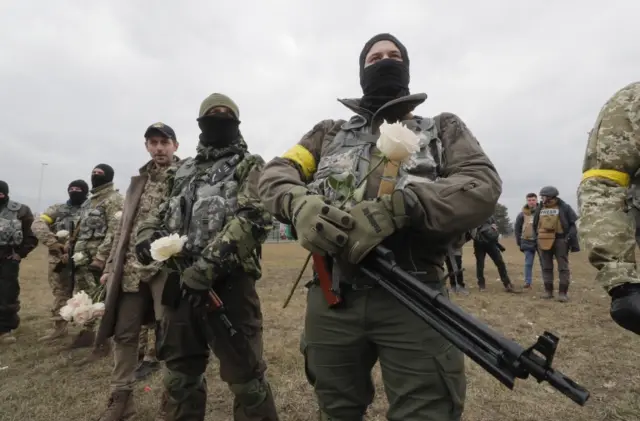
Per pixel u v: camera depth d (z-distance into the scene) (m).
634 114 1.38
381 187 1.49
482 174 1.41
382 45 1.75
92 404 3.06
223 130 2.41
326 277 1.48
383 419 2.71
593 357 3.77
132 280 2.82
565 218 6.45
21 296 7.76
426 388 1.36
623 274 1.27
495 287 7.98
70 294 4.96
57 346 4.62
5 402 3.11
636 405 2.82
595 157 1.45
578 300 6.48
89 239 4.45
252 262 2.23
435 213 1.28
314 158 1.83
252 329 2.22
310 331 1.57
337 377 1.50
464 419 2.68
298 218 1.34
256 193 2.14
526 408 2.82
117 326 2.83
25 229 5.15
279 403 2.95
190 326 2.11
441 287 1.49
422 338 1.38
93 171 4.57
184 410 2.15
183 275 1.98
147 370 3.65
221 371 2.17
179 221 2.28
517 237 7.96
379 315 1.41
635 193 1.44
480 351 1.08
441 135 1.60
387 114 1.64
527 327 4.80
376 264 1.32
